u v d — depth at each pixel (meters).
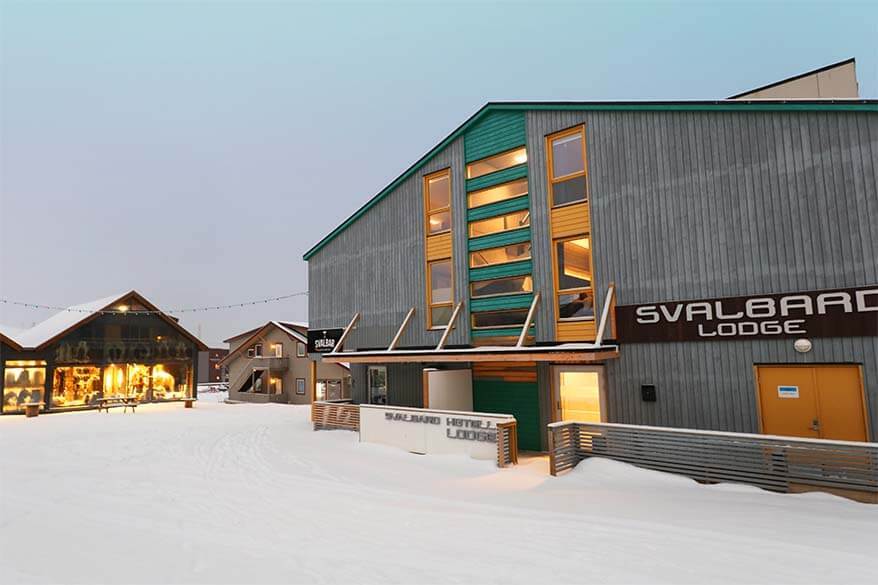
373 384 16.50
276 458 11.67
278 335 36.47
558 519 6.60
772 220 9.27
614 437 9.28
